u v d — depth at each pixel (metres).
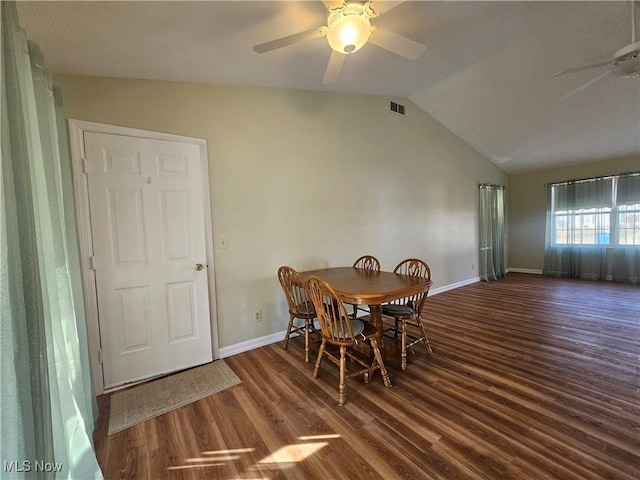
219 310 2.75
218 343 2.75
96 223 2.15
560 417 1.77
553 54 3.22
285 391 2.15
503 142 5.36
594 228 5.82
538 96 3.98
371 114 3.97
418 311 2.66
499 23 2.41
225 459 1.54
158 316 2.42
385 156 4.16
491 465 1.43
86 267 2.11
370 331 2.23
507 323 3.48
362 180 3.89
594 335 3.02
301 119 3.28
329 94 3.52
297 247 3.26
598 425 1.69
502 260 6.48
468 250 5.71
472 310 4.03
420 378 2.28
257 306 2.98
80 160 2.09
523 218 6.88
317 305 2.21
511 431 1.67
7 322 0.90
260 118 2.97
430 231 4.89
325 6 1.68
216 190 2.71
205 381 2.32
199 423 1.82
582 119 4.34
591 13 2.57
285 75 2.74
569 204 6.13
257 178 2.96
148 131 2.36
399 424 1.76
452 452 1.52
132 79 2.29
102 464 1.51
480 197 5.93
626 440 1.56
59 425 1.14
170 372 2.47
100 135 2.16
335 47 1.80
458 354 2.68
